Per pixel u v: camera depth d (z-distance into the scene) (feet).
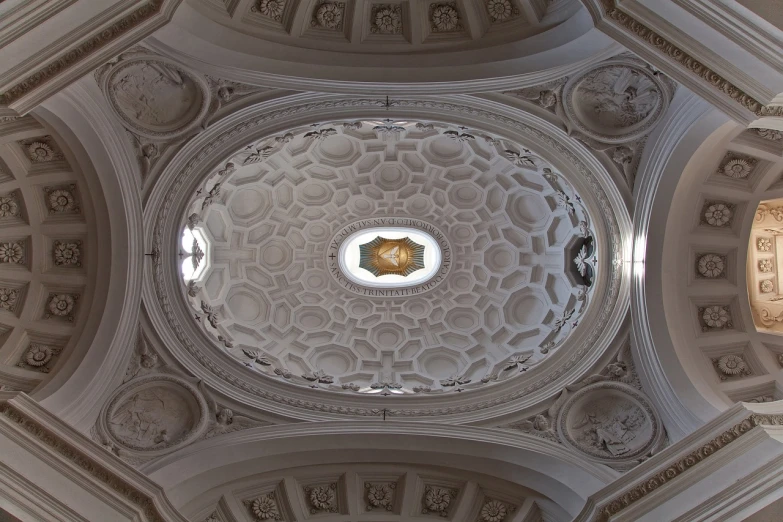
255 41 38.09
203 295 50.90
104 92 37.09
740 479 32.04
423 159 57.31
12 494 30.78
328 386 47.44
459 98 40.14
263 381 44.80
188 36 36.45
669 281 39.78
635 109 38.73
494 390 44.70
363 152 57.00
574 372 43.21
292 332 57.93
